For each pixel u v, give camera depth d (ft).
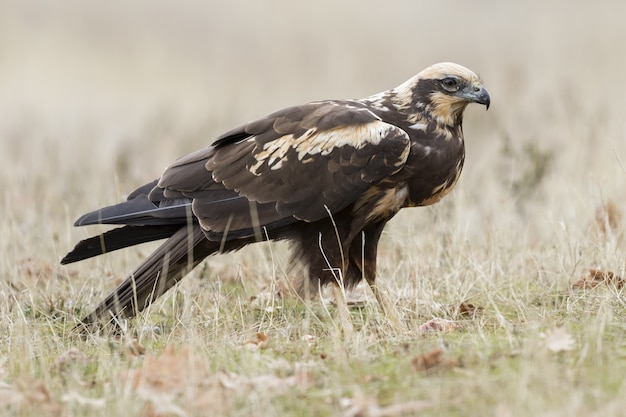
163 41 157.28
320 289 41.37
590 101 77.41
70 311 43.37
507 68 104.42
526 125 75.82
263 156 40.98
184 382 31.07
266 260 48.85
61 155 77.46
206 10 177.99
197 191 41.14
